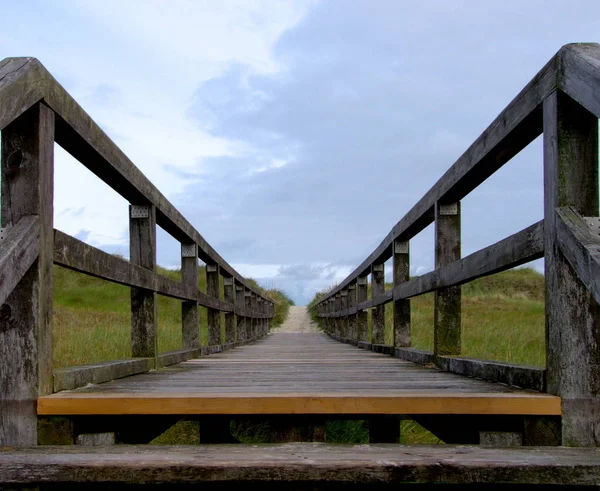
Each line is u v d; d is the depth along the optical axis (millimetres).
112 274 3297
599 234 2230
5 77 2215
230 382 3174
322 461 1909
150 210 4281
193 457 1978
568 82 2248
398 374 3711
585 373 2301
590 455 2021
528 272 31359
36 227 2393
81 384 2838
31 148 2463
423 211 4746
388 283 22594
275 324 26688
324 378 3412
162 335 10516
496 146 2939
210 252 7238
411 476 1871
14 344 2377
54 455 2029
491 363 3174
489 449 2125
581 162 2359
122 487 2012
